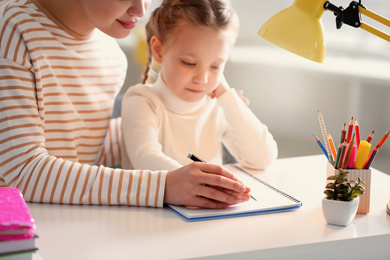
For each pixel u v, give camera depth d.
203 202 0.99
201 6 1.29
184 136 1.40
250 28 3.39
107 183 1.02
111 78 1.33
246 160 1.33
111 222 0.93
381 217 0.99
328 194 0.94
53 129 1.21
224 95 1.38
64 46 1.22
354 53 3.23
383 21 0.99
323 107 3.35
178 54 1.30
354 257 0.89
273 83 3.46
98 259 0.79
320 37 1.03
